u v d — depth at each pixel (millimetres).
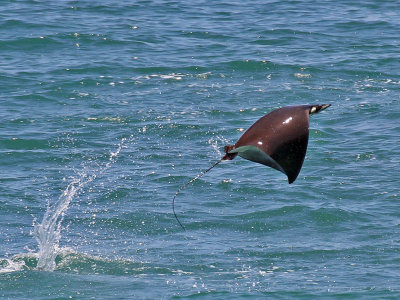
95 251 36969
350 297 30672
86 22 87938
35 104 60969
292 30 86375
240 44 80250
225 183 46125
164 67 71500
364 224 39844
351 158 49750
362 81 67438
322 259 35594
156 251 37031
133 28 86312
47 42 79125
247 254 36406
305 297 30781
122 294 31391
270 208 42250
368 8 99000
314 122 56875
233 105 60656
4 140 52562
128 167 48656
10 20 86500
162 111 59219
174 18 92188
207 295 31141
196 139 53719
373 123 56719
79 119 57406
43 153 50719
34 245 37656
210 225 40375
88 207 42750
